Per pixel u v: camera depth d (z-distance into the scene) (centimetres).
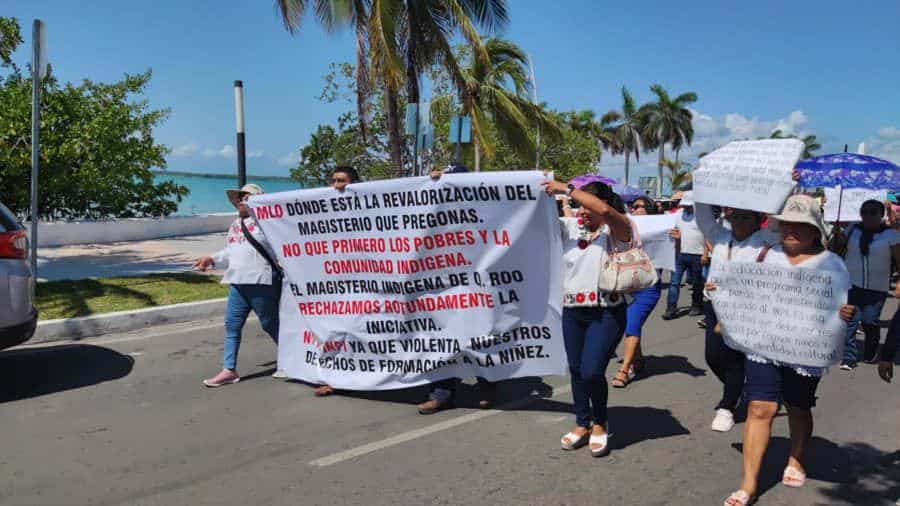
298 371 580
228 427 491
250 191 583
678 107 5712
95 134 1468
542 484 394
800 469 394
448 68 1638
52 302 862
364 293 538
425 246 509
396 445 455
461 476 405
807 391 370
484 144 1836
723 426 483
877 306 677
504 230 489
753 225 377
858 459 437
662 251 642
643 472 411
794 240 352
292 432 480
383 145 2016
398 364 530
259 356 698
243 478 405
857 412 532
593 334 422
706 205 397
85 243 1538
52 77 1462
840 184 925
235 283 582
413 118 1127
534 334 493
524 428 487
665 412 527
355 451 445
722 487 392
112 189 1642
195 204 2397
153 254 1377
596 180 448
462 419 507
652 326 888
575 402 447
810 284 346
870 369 670
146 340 761
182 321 861
